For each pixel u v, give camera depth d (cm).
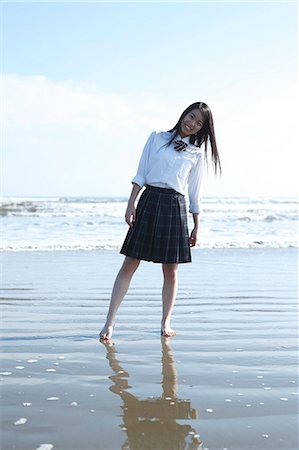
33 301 536
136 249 394
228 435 211
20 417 226
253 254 1062
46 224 1775
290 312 492
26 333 397
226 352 346
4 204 2902
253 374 296
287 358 331
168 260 399
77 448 197
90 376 287
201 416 231
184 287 646
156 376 289
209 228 1705
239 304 533
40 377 284
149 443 203
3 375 287
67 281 676
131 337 388
